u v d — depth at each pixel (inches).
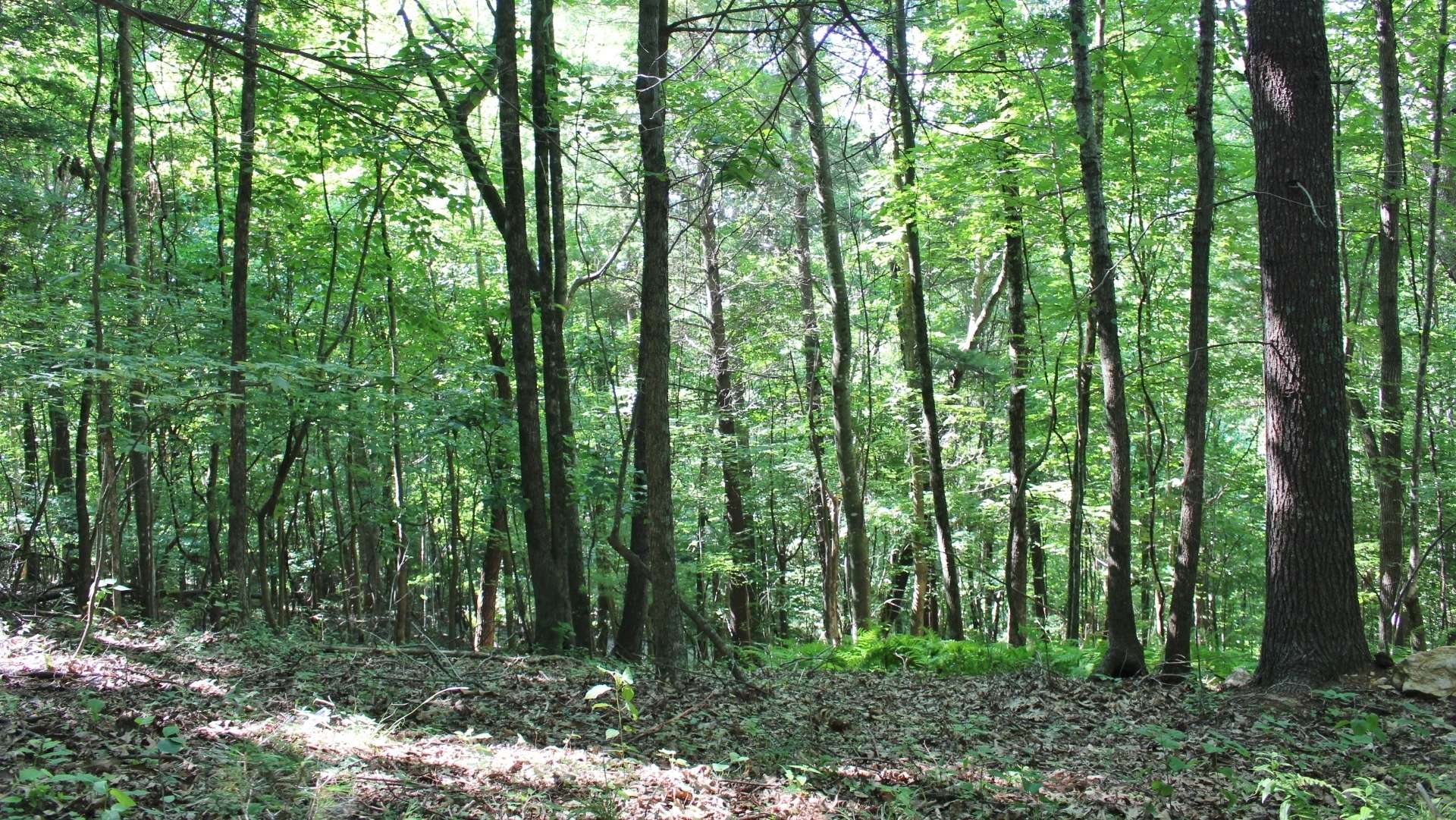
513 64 377.4
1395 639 510.9
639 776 198.7
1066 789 217.0
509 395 550.3
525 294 398.3
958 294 956.6
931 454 552.7
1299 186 321.4
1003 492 733.3
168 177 572.1
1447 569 768.3
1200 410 378.3
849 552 650.2
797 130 634.2
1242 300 648.4
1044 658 388.5
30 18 418.0
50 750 168.4
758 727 252.1
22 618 327.3
